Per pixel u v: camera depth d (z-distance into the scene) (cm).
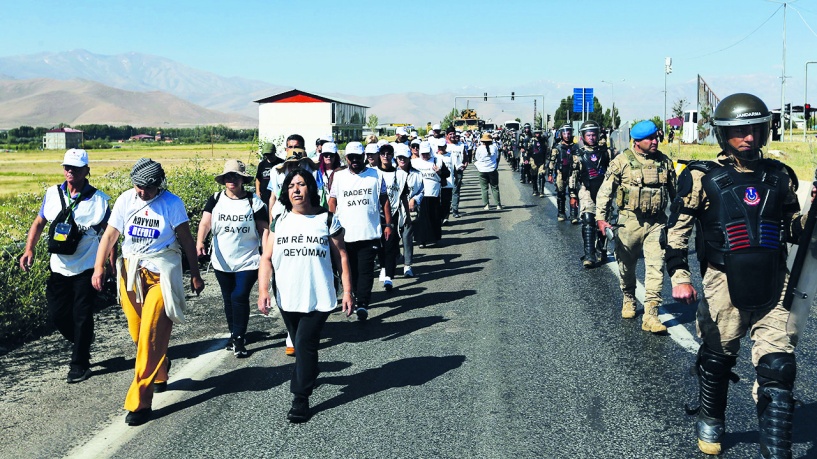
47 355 710
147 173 568
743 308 401
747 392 549
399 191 999
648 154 717
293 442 485
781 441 382
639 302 852
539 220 1711
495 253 1258
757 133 402
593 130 1077
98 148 19800
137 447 486
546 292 926
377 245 830
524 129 2858
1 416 548
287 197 546
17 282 775
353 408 544
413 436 487
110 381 628
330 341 737
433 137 1858
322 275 534
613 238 752
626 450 454
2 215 1134
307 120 9325
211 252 704
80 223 640
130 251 573
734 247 403
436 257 1248
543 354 659
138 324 582
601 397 546
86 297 636
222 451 474
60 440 500
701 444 445
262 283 558
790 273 388
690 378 581
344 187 827
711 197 412
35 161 10981
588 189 1080
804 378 577
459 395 562
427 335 742
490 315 816
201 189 1421
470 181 3300
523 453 455
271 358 679
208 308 888
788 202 409
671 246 431
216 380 621
